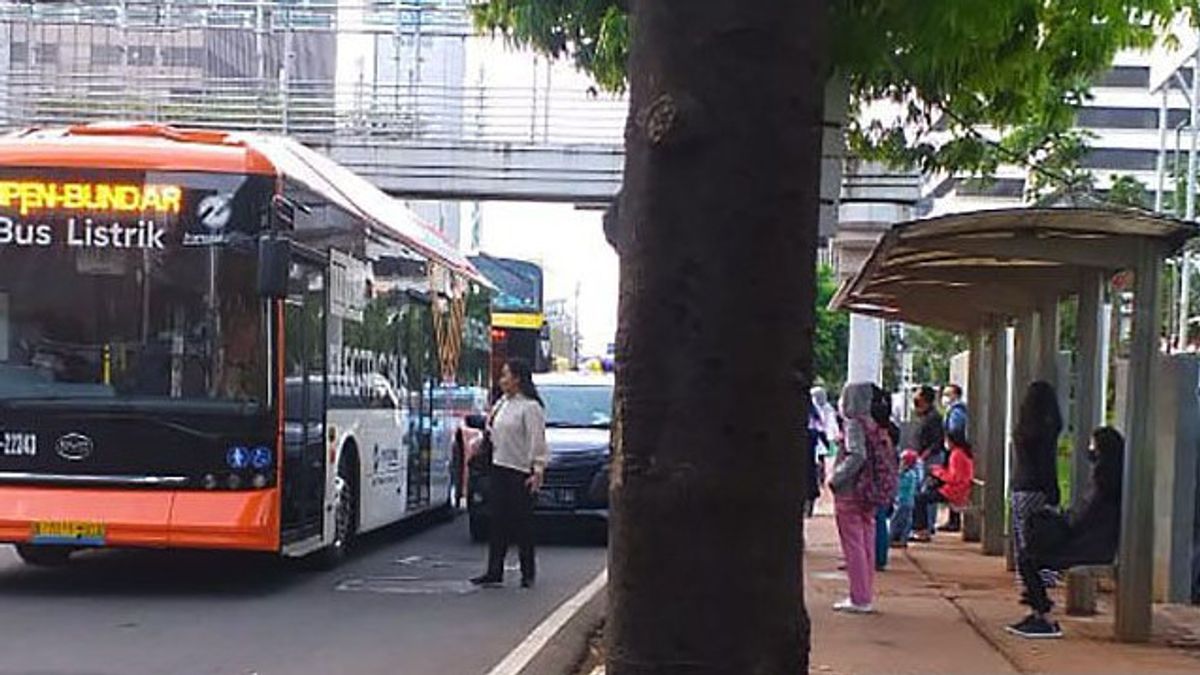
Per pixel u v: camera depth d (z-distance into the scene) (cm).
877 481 1205
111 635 1075
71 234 1245
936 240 1037
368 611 1218
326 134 3158
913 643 1044
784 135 273
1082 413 1227
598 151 3158
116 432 1227
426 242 1906
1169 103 7762
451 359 2083
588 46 1071
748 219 271
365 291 1563
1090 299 1227
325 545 1416
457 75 3206
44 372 1237
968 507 1853
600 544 1828
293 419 1285
